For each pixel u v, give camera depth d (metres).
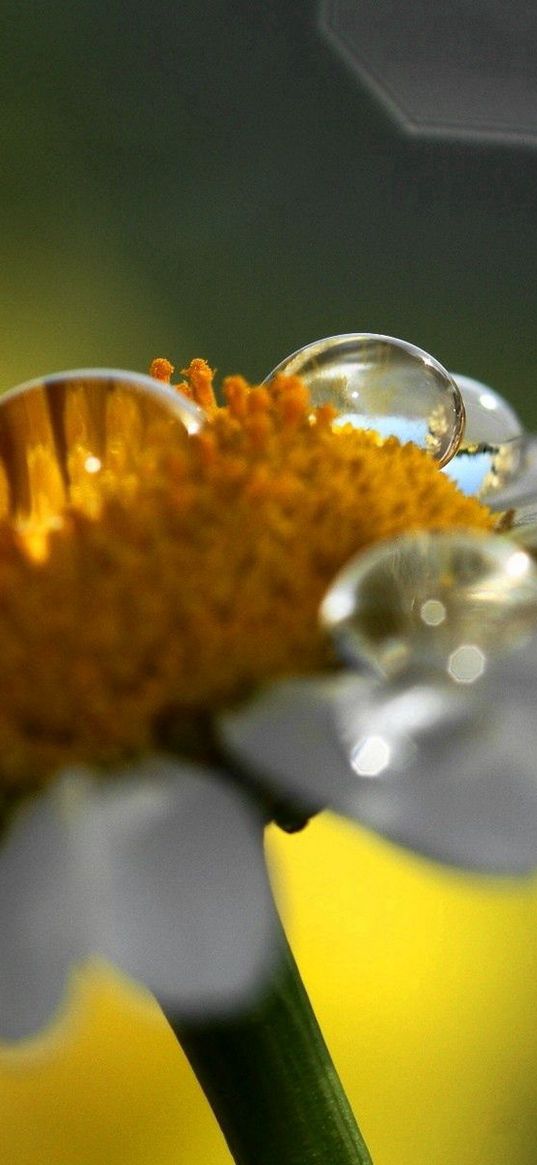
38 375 0.14
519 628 0.05
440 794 0.05
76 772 0.05
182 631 0.05
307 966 0.10
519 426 0.07
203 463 0.05
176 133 0.15
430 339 0.15
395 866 0.10
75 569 0.05
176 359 0.14
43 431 0.05
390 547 0.05
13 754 0.05
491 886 0.05
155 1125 0.09
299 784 0.05
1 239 0.14
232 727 0.05
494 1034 0.10
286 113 0.15
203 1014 0.05
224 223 0.15
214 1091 0.06
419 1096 0.10
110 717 0.05
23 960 0.05
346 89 0.15
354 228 0.15
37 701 0.05
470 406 0.07
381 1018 0.10
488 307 0.15
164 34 0.15
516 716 0.05
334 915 0.10
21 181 0.14
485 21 0.11
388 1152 0.10
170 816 0.05
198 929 0.05
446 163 0.15
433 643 0.05
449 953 0.10
